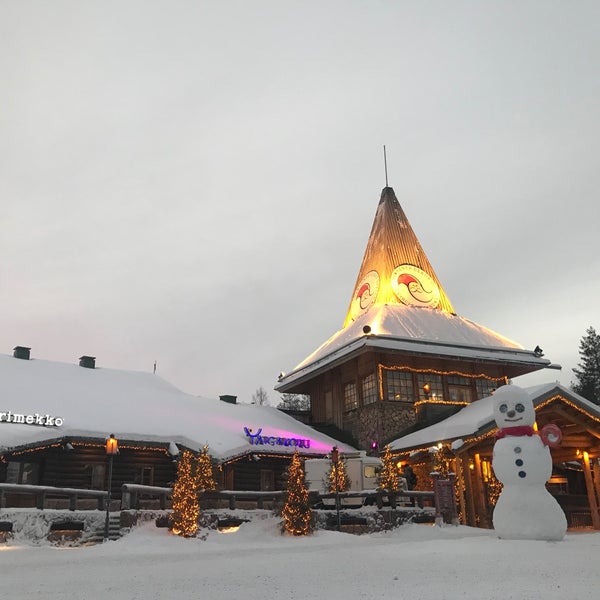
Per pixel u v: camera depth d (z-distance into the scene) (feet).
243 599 26.91
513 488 57.77
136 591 29.66
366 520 74.59
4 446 73.10
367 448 107.86
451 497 79.20
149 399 103.45
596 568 35.37
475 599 25.82
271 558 44.52
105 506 68.59
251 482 97.19
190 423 95.09
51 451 82.07
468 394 115.55
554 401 82.02
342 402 119.34
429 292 130.72
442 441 88.28
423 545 52.26
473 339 119.55
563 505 99.91
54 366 107.24
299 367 130.31
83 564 43.24
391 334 109.09
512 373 123.85
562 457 95.45
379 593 27.84
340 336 126.82
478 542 53.93
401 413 107.65
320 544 59.26
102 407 90.89
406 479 90.79
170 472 89.30
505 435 59.62
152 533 62.95
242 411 115.14
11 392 87.97
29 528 60.39
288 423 115.03
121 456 86.53
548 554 42.98
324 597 27.07
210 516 68.74
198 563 42.27
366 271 135.64
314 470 84.12
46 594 29.01
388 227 135.44
